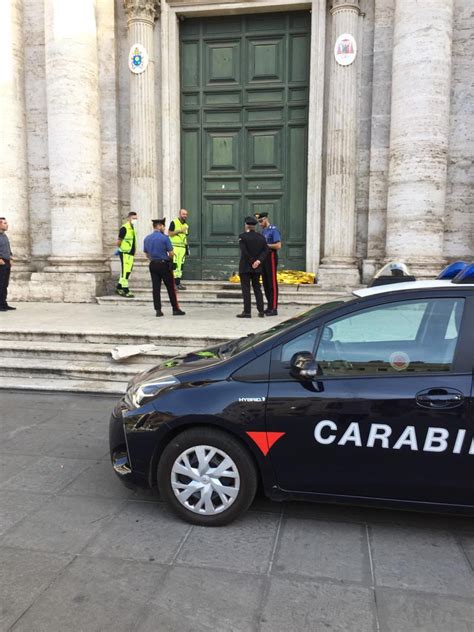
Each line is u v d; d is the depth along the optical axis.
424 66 10.20
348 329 3.27
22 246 12.99
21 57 12.77
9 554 2.98
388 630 2.38
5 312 10.20
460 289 3.20
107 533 3.21
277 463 3.20
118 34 12.45
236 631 2.38
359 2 11.20
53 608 2.52
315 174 11.78
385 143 11.34
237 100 12.42
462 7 10.70
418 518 3.42
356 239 11.84
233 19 12.21
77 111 11.84
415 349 3.16
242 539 3.14
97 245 12.46
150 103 12.23
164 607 2.53
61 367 6.93
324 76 11.57
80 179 12.02
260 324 8.55
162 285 12.33
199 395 3.28
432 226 10.55
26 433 5.02
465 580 2.76
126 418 3.45
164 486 3.34
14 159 12.68
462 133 10.99
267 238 9.62
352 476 3.12
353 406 3.09
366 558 2.95
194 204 12.86
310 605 2.54
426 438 3.00
